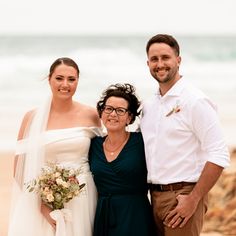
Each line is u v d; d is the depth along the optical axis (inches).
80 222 248.4
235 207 379.9
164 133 236.5
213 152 228.2
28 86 1205.7
